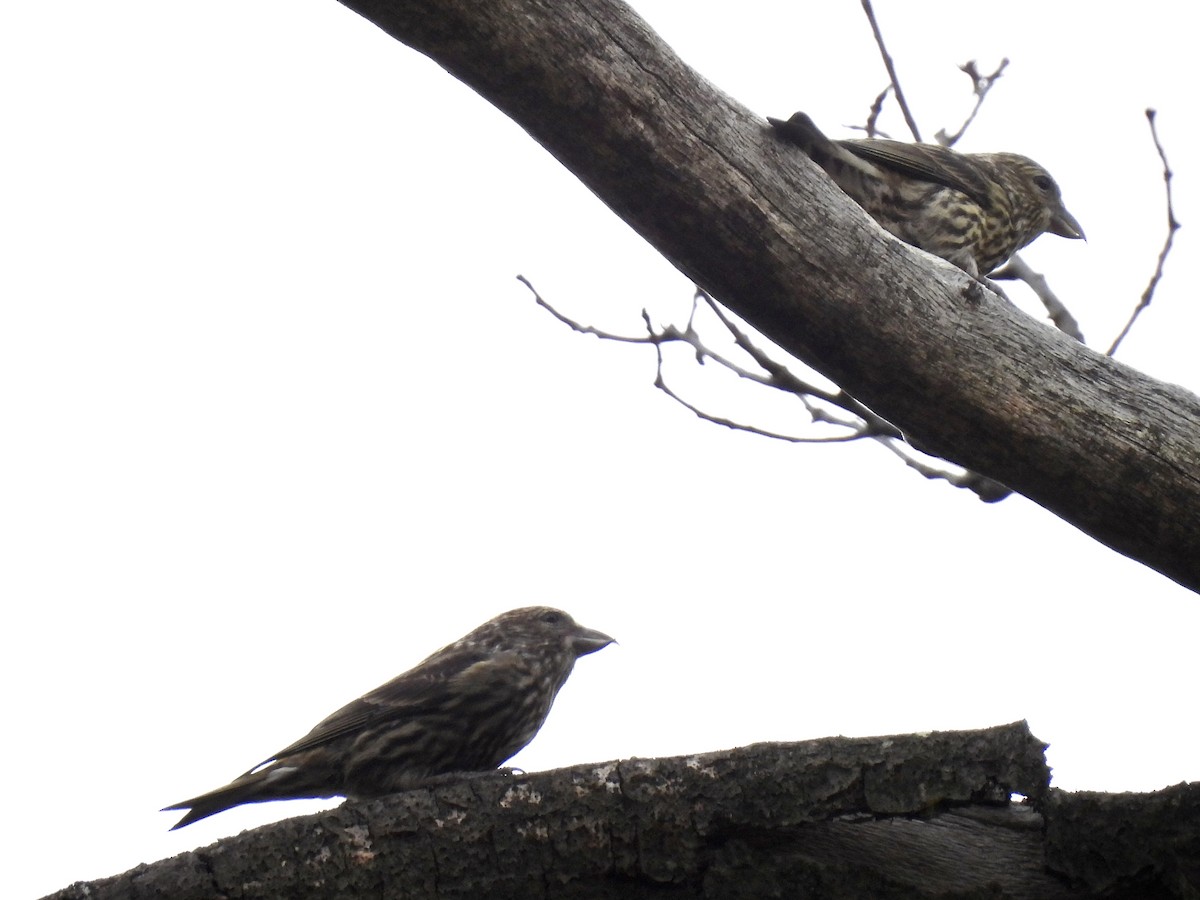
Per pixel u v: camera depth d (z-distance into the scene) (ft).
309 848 21.12
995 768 21.43
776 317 22.90
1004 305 23.26
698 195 21.83
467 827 21.39
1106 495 23.07
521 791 21.63
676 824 21.45
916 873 21.70
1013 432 22.94
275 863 21.02
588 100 21.08
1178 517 22.88
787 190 22.12
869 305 22.50
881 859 21.77
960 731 21.65
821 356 23.20
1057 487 23.29
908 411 23.41
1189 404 23.11
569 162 21.98
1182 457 22.72
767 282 22.47
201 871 20.95
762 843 21.70
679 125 21.48
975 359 22.79
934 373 22.81
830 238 22.30
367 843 21.21
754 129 22.11
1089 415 22.84
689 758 21.77
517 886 21.34
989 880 21.76
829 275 22.38
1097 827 21.59
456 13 20.21
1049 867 21.81
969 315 22.86
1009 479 23.58
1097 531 23.67
